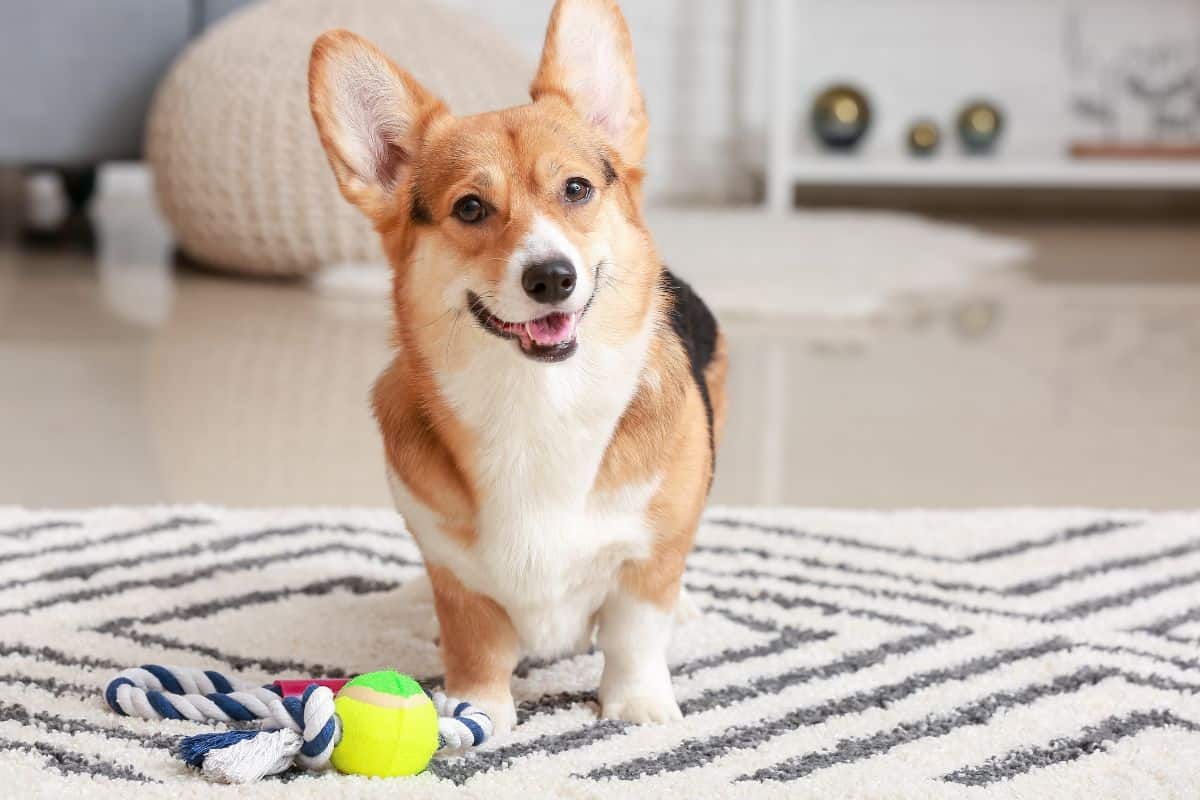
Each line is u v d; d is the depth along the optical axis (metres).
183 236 4.73
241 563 2.08
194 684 1.56
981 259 5.37
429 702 1.40
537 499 1.49
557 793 1.35
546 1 7.04
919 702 1.59
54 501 2.41
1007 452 2.80
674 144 7.36
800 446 2.84
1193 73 7.32
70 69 4.92
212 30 4.70
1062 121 7.42
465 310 1.51
